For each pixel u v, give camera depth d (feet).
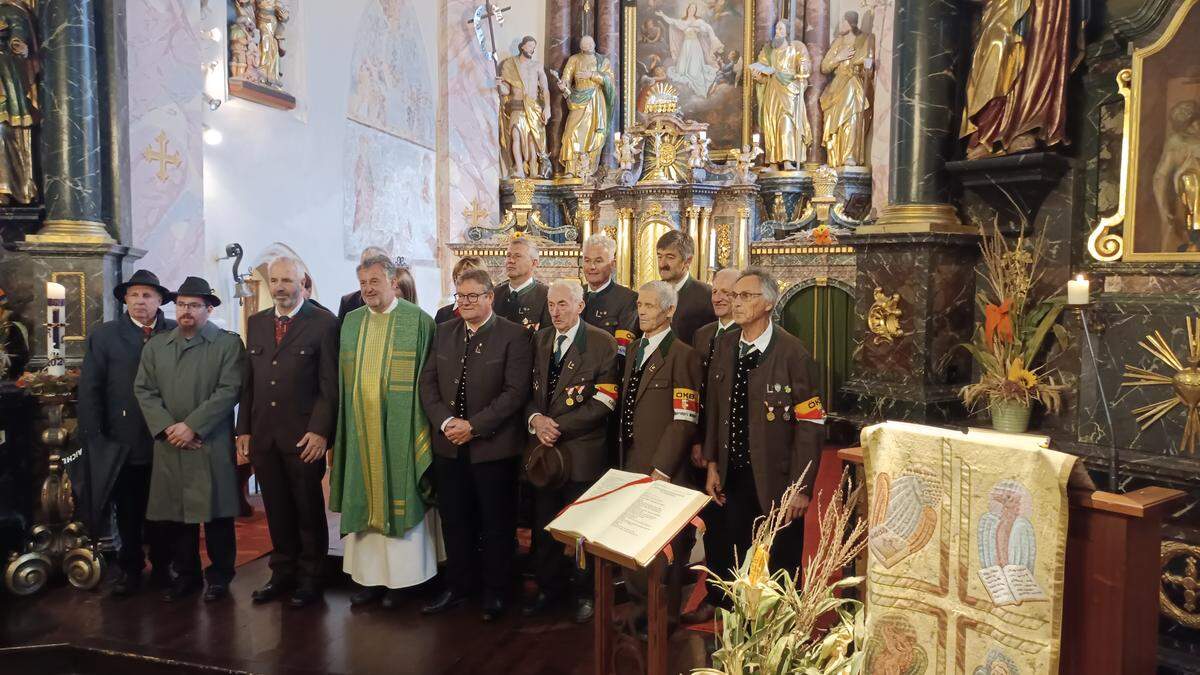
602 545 9.11
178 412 14.32
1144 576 7.75
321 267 29.25
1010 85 14.03
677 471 12.53
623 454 13.11
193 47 20.68
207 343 14.65
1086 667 7.72
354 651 12.37
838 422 15.93
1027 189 14.19
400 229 34.58
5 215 17.66
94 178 17.93
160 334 14.80
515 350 13.75
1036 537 7.57
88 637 12.86
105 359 14.93
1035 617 7.54
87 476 14.74
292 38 27.81
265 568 16.28
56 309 15.17
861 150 36.63
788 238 33.09
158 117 19.80
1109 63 13.53
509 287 17.28
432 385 14.02
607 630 9.80
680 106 40.70
